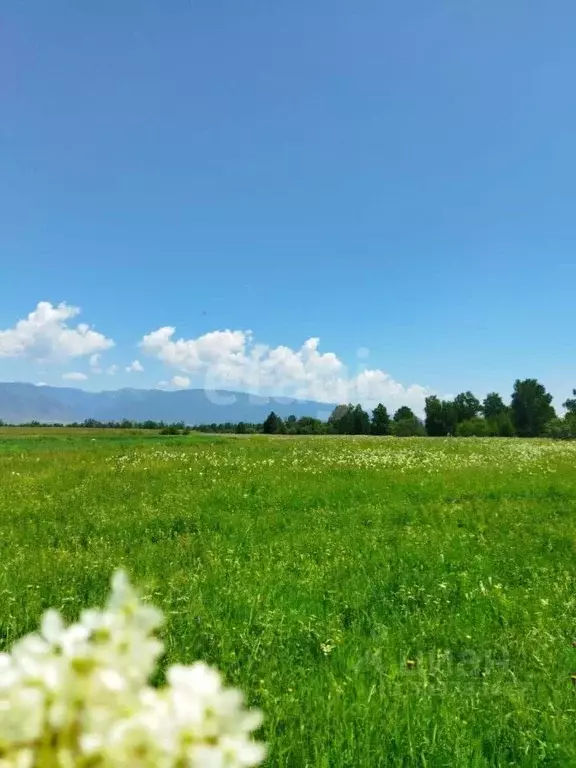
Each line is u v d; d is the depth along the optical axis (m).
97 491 16.22
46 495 15.39
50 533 11.37
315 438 60.47
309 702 4.53
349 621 6.88
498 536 11.23
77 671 0.82
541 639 6.11
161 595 7.03
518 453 34.34
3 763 0.78
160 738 0.77
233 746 0.79
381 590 7.88
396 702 4.48
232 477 19.42
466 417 127.44
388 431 120.56
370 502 15.09
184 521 12.31
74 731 0.80
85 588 7.53
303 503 14.93
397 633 6.35
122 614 0.87
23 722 0.78
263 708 4.37
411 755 3.86
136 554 9.58
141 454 29.03
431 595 7.66
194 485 17.59
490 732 4.26
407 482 18.53
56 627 0.88
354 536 10.95
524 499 15.68
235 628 5.99
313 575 8.28
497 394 131.25
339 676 5.16
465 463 26.19
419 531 11.46
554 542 10.73
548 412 115.50
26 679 0.81
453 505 14.52
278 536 11.09
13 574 7.95
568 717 4.43
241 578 7.94
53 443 40.94
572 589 7.99
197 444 40.19
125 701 0.82
